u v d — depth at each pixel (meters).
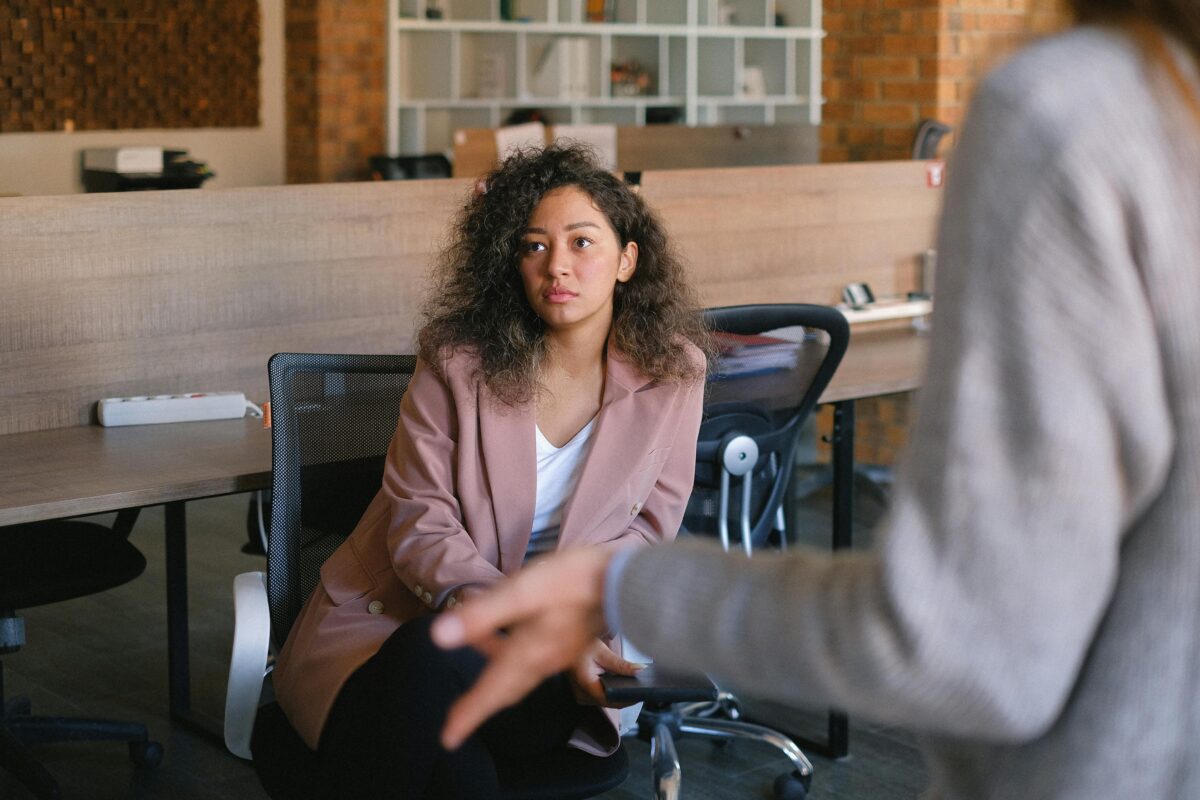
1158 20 0.61
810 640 0.59
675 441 2.11
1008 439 0.57
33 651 3.54
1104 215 0.57
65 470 2.22
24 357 2.51
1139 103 0.58
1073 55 0.60
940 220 0.62
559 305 2.04
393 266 2.99
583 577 0.66
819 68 8.86
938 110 5.24
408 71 8.04
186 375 2.72
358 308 2.95
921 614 0.56
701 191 3.58
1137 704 0.60
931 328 0.62
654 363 2.09
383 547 2.05
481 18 8.06
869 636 0.57
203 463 2.28
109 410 2.56
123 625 3.75
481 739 1.78
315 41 7.27
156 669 3.43
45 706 3.18
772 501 2.72
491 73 8.12
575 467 2.08
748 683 0.63
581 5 8.31
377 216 2.95
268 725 1.98
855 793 2.83
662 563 0.65
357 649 1.89
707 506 2.62
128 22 6.97
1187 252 0.57
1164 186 0.57
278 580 2.12
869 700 0.59
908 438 0.63
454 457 2.05
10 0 6.61
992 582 0.56
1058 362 0.57
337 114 7.38
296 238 2.84
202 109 7.27
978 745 0.67
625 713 1.97
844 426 3.00
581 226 2.05
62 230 2.54
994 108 0.60
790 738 3.08
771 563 0.63
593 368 2.12
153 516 4.77
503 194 2.10
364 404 2.23
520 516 2.03
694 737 2.95
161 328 2.68
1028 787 0.64
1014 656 0.56
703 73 8.84
